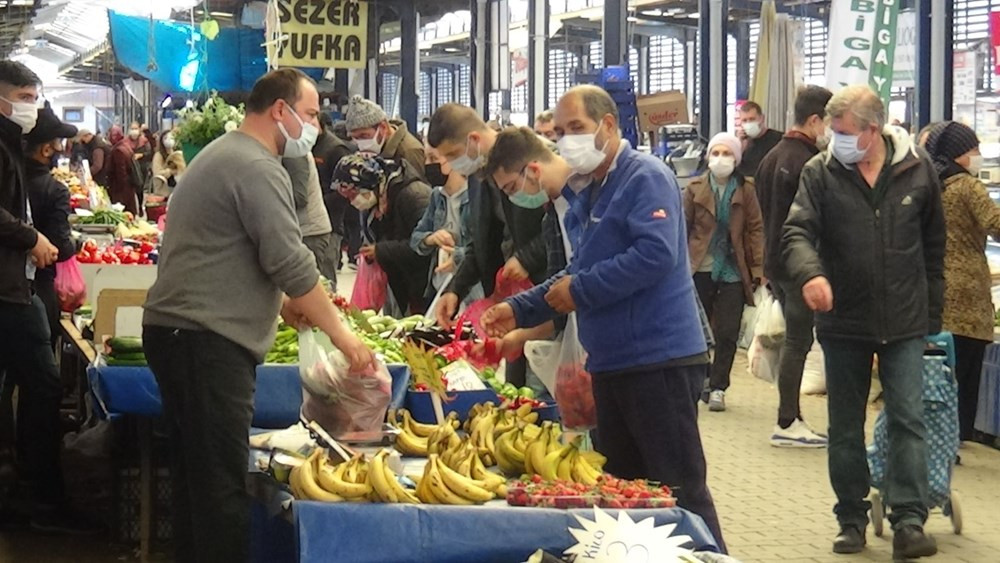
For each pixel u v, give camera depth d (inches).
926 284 239.9
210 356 177.6
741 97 629.9
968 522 274.7
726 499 295.0
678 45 741.9
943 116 463.2
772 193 331.3
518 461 177.5
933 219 239.8
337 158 430.9
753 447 352.2
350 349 184.4
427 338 239.8
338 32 609.9
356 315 246.4
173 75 741.9
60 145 323.9
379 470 157.8
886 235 236.4
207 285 177.8
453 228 282.4
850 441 247.8
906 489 241.8
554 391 215.0
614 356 182.7
